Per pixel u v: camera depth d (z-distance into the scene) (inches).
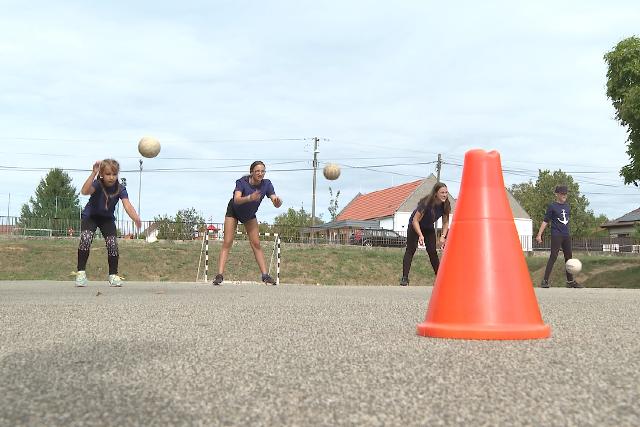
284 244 1400.1
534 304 140.8
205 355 114.5
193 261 1188.5
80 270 392.8
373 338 138.3
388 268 1267.2
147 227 1429.6
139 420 70.7
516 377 94.5
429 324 142.3
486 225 142.7
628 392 84.4
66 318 180.5
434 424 69.3
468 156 149.5
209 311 205.5
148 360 109.0
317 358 111.5
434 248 435.8
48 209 1583.4
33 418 71.2
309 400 80.0
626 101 915.4
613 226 2967.5
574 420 70.8
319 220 2755.9
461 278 140.9
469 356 113.7
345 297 294.8
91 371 98.8
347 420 70.9
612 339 135.9
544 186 3164.4
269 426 68.6
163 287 400.5
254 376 95.2
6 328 156.0
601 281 904.9
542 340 134.3
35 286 412.5
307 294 322.0
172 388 86.7
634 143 941.2
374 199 2842.0
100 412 73.9
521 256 143.5
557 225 494.6
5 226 1425.9
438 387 87.5
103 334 144.4
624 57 952.9
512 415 72.9
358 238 1779.0
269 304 239.6
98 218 390.0
